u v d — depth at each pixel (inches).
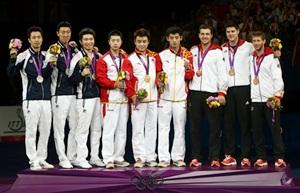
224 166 338.0
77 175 321.4
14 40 330.6
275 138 342.0
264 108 344.5
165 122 345.4
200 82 345.1
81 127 339.9
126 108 343.6
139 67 341.4
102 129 353.4
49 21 651.5
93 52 348.5
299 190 310.2
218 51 344.2
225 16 600.1
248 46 349.4
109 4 673.0
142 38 342.3
